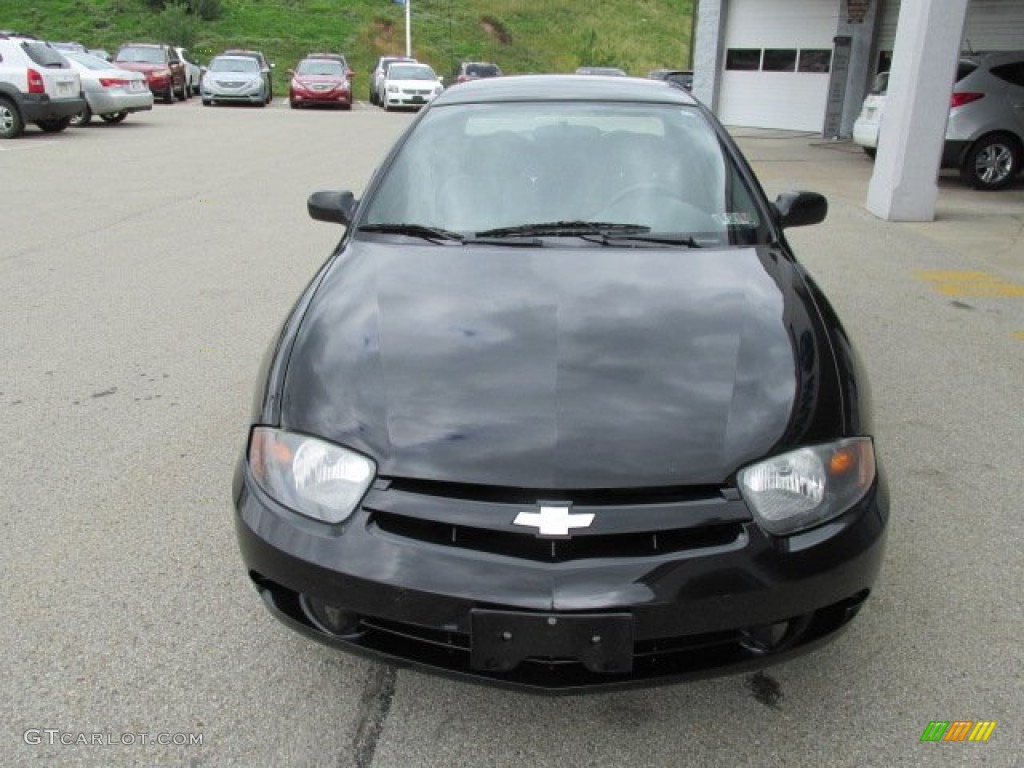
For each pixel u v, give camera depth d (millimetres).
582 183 3250
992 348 5156
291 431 2186
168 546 3004
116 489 3385
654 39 48625
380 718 2268
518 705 2314
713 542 1981
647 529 1943
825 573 2023
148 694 2334
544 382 2201
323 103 25078
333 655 2490
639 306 2541
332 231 8109
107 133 16203
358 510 2045
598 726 2246
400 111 25672
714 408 2139
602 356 2301
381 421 2121
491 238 3010
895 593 2787
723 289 2658
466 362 2281
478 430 2072
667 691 2369
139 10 39281
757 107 21391
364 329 2436
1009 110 10977
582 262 2816
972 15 16203
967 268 7086
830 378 2316
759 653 2055
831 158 15047
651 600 1916
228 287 6195
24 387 4371
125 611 2660
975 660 2482
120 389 4363
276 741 2189
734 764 2131
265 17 41344
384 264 2824
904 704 2318
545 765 2127
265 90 25328
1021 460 3725
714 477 1997
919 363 4898
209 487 3410
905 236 8289
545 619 1902
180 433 3877
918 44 8508
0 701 2299
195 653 2488
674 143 3418
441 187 3250
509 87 3770
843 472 2146
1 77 14461
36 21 36875
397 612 1982
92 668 2420
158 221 8438
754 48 21047
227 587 2785
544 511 1942
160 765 2109
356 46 39688
